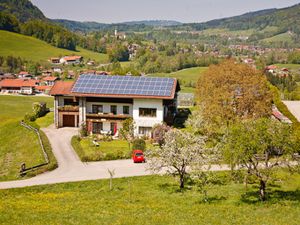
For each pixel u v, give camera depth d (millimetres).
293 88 184000
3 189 45031
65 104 82312
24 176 51438
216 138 64875
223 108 64750
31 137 75938
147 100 74688
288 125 35281
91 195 41375
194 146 42281
